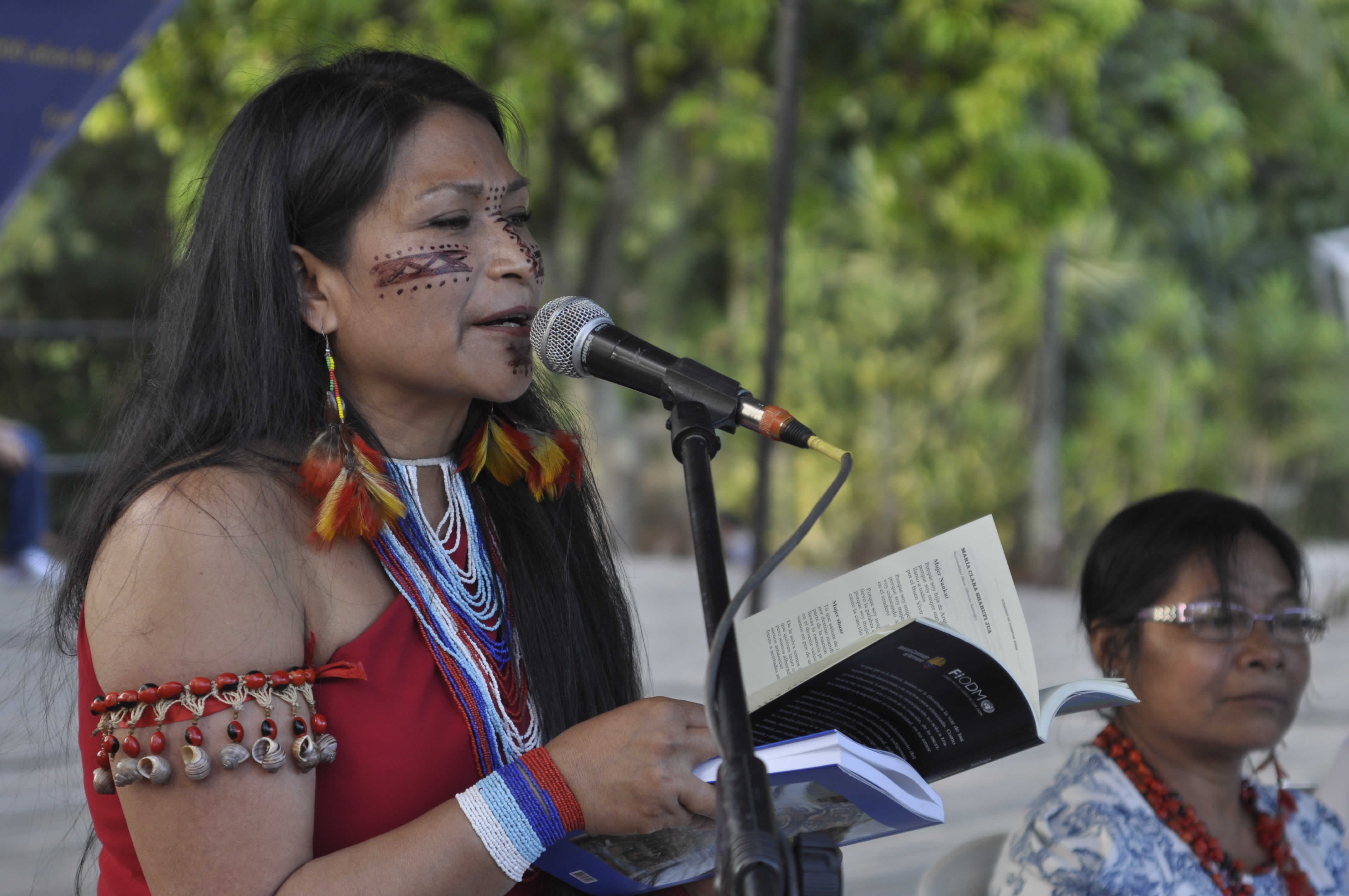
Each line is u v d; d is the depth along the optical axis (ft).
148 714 8.12
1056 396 89.20
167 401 9.30
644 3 56.49
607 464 71.15
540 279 9.70
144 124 58.70
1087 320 96.63
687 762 8.38
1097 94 72.43
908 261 99.45
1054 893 13.06
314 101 9.45
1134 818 13.41
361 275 9.25
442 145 9.39
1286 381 90.38
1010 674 8.44
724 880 7.15
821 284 100.99
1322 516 88.94
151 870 8.16
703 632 45.37
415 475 9.93
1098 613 14.39
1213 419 94.94
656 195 98.48
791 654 9.77
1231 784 14.14
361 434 9.51
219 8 55.52
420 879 8.16
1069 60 59.47
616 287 72.13
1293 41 78.02
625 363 9.59
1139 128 76.13
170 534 8.39
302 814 8.34
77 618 9.33
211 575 8.34
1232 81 82.58
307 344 9.46
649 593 54.39
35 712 13.32
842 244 101.71
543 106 61.05
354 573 9.16
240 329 9.27
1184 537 13.83
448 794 9.14
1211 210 102.27
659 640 43.83
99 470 9.44
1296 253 107.86
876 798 8.28
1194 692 13.60
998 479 96.07
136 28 24.00
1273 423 90.53
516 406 11.03
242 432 9.14
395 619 9.21
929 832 25.77
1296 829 14.60
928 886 13.93
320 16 53.11
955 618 9.38
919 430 97.96
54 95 24.25
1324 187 106.22
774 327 30.76
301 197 9.29
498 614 10.18
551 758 8.50
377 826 8.87
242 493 8.66
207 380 9.27
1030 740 8.78
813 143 70.54
